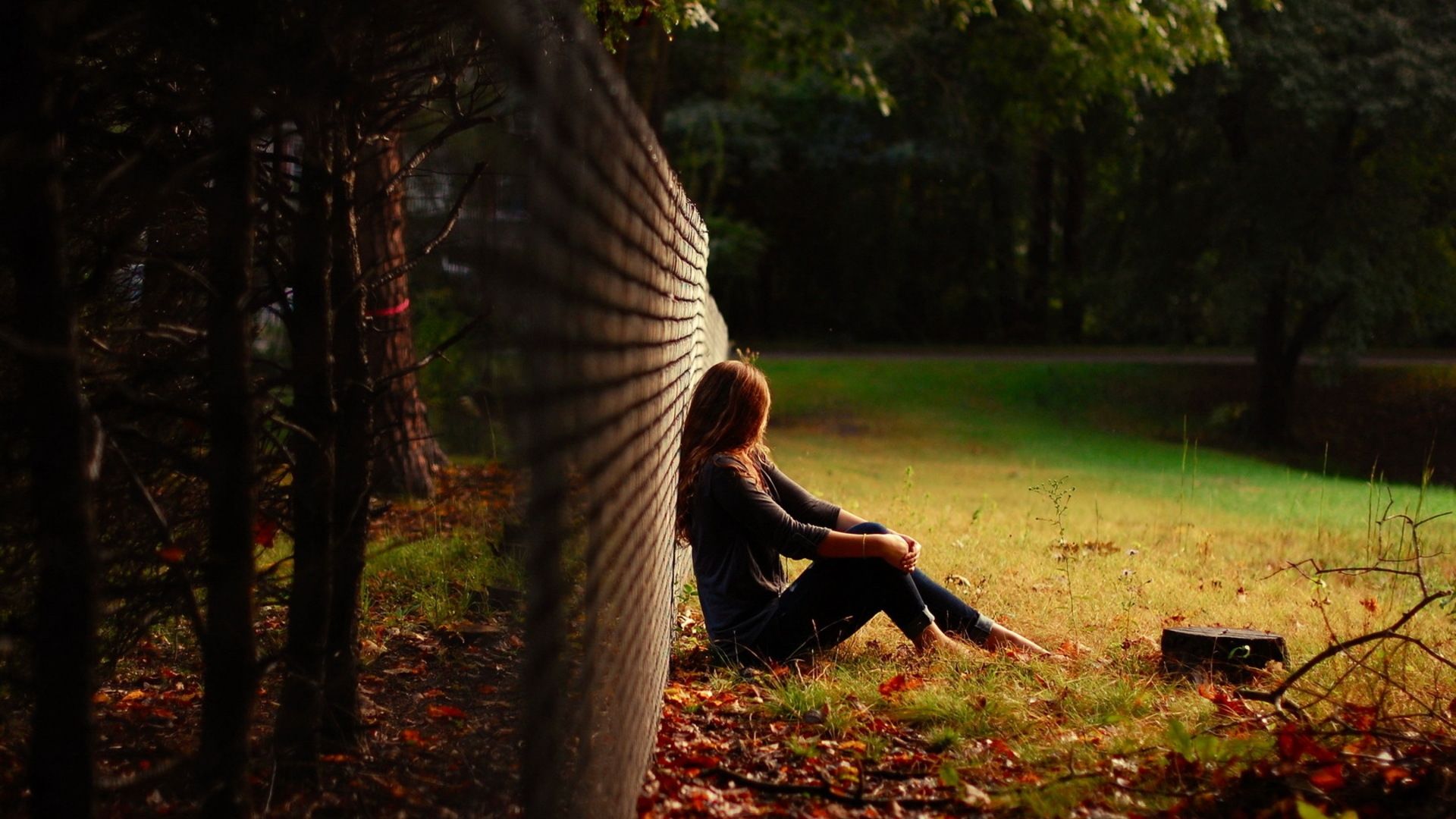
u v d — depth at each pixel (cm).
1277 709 373
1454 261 2592
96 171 285
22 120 194
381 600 549
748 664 470
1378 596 684
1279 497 1516
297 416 304
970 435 2388
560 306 185
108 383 278
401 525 706
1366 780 331
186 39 256
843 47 1967
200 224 325
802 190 3703
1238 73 2209
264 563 514
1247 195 2356
